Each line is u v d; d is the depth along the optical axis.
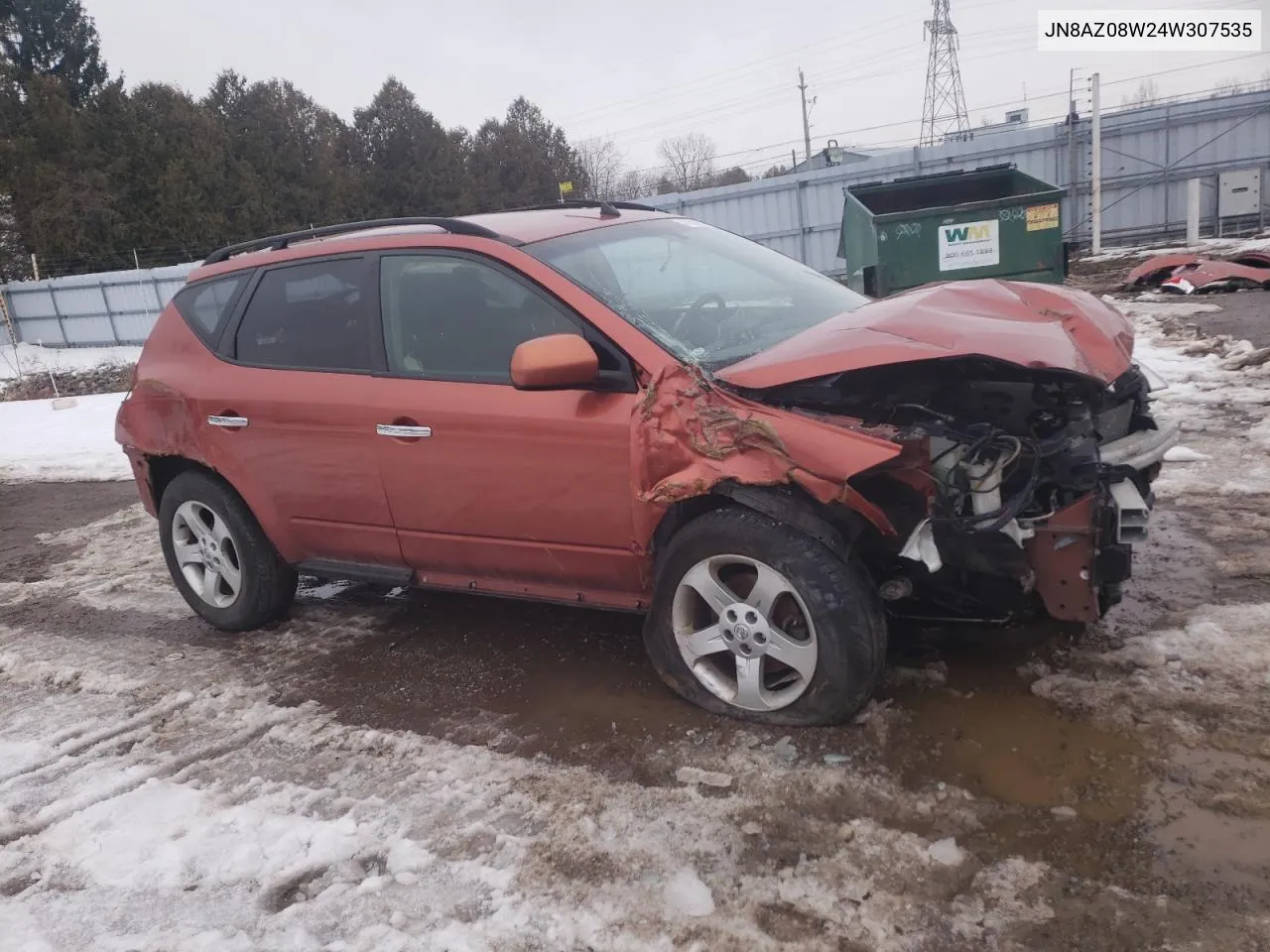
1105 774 2.81
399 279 3.99
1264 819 2.55
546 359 3.19
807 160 38.25
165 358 4.79
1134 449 3.20
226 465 4.48
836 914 2.42
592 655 4.08
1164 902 2.31
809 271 4.65
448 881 2.74
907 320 3.21
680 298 3.83
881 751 3.07
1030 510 3.08
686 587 3.38
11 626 5.43
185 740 3.80
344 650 4.48
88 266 41.62
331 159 52.25
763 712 3.31
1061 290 3.76
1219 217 22.64
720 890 2.56
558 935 2.47
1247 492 4.94
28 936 2.72
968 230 10.91
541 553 3.70
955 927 2.33
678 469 3.19
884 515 2.97
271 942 2.57
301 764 3.51
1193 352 8.73
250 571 4.66
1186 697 3.12
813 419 2.99
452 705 3.80
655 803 2.97
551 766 3.27
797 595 3.11
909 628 3.80
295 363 4.29
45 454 10.99
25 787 3.58
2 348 34.25
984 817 2.70
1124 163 23.94
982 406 3.23
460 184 57.16
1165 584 3.94
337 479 4.13
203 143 45.22
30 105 42.62
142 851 3.07
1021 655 3.50
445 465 3.76
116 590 5.85
